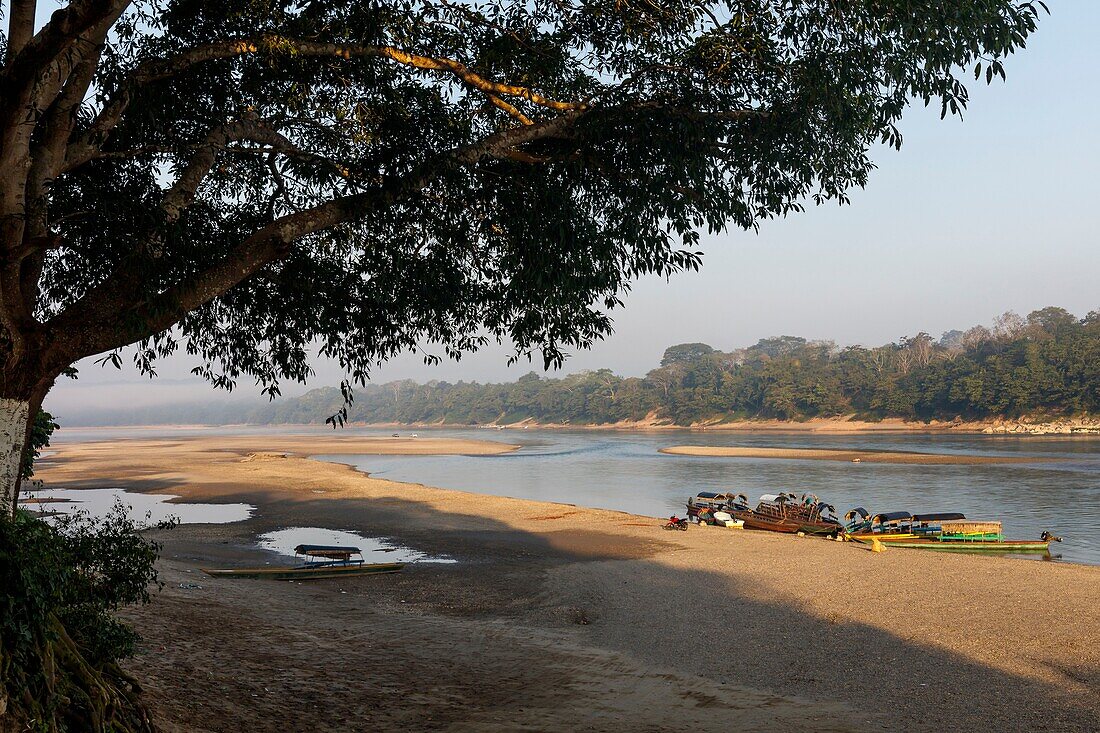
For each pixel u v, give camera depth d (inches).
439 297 343.6
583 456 3157.0
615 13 301.0
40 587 205.0
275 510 1332.4
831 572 740.7
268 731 303.1
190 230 309.3
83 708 215.5
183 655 389.1
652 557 855.1
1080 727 353.4
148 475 2063.2
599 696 402.6
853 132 301.4
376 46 302.4
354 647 471.8
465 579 746.2
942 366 5201.8
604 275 320.5
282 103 345.4
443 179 304.0
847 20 269.4
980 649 479.5
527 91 308.5
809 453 2871.6
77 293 347.6
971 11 249.3
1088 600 597.6
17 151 237.5
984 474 1934.1
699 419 6732.3
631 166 296.0
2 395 231.1
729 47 276.5
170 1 303.0
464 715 359.9
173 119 323.3
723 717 371.2
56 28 222.4
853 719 370.3
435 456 3358.8
